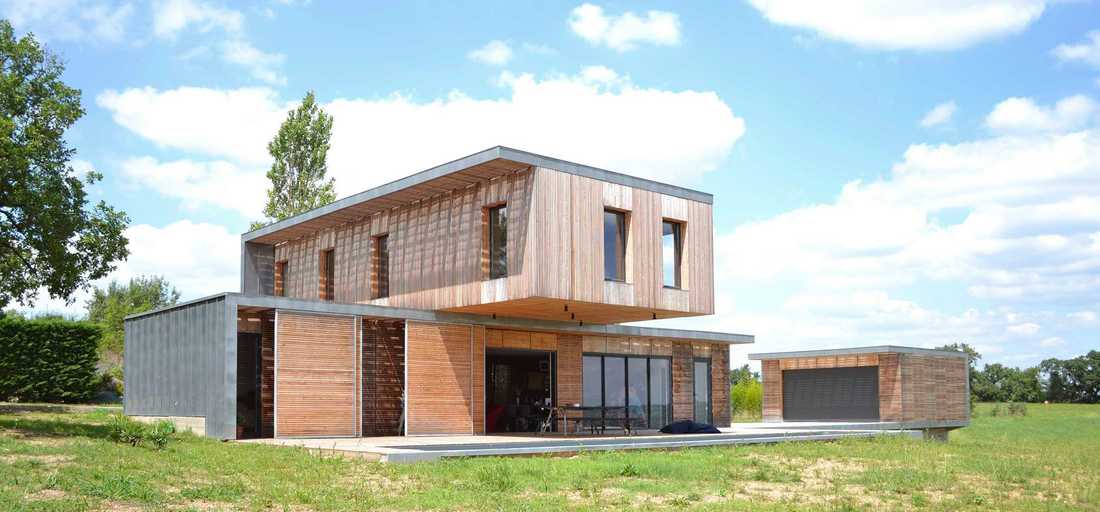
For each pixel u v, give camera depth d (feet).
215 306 50.78
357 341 54.49
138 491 28.43
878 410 93.86
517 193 53.67
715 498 32.42
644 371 74.59
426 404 56.95
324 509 27.48
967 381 102.58
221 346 49.67
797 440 60.29
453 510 27.94
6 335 85.25
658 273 59.11
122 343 127.85
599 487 33.71
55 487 28.37
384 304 63.26
